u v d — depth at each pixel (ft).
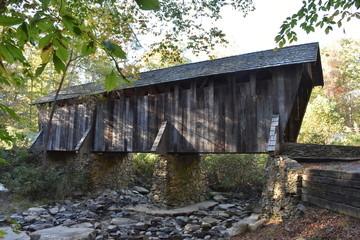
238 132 29.71
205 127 31.99
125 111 39.09
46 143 41.52
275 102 27.89
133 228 27.73
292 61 26.23
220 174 48.29
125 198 41.88
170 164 35.70
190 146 32.81
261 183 46.01
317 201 19.20
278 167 23.94
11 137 4.00
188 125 33.27
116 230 26.96
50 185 39.09
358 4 13.85
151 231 27.27
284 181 22.31
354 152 30.86
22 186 37.52
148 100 37.09
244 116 29.60
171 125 34.60
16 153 45.37
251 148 28.68
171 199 35.19
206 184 42.91
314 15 14.98
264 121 28.27
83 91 41.83
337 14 14.70
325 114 44.62
